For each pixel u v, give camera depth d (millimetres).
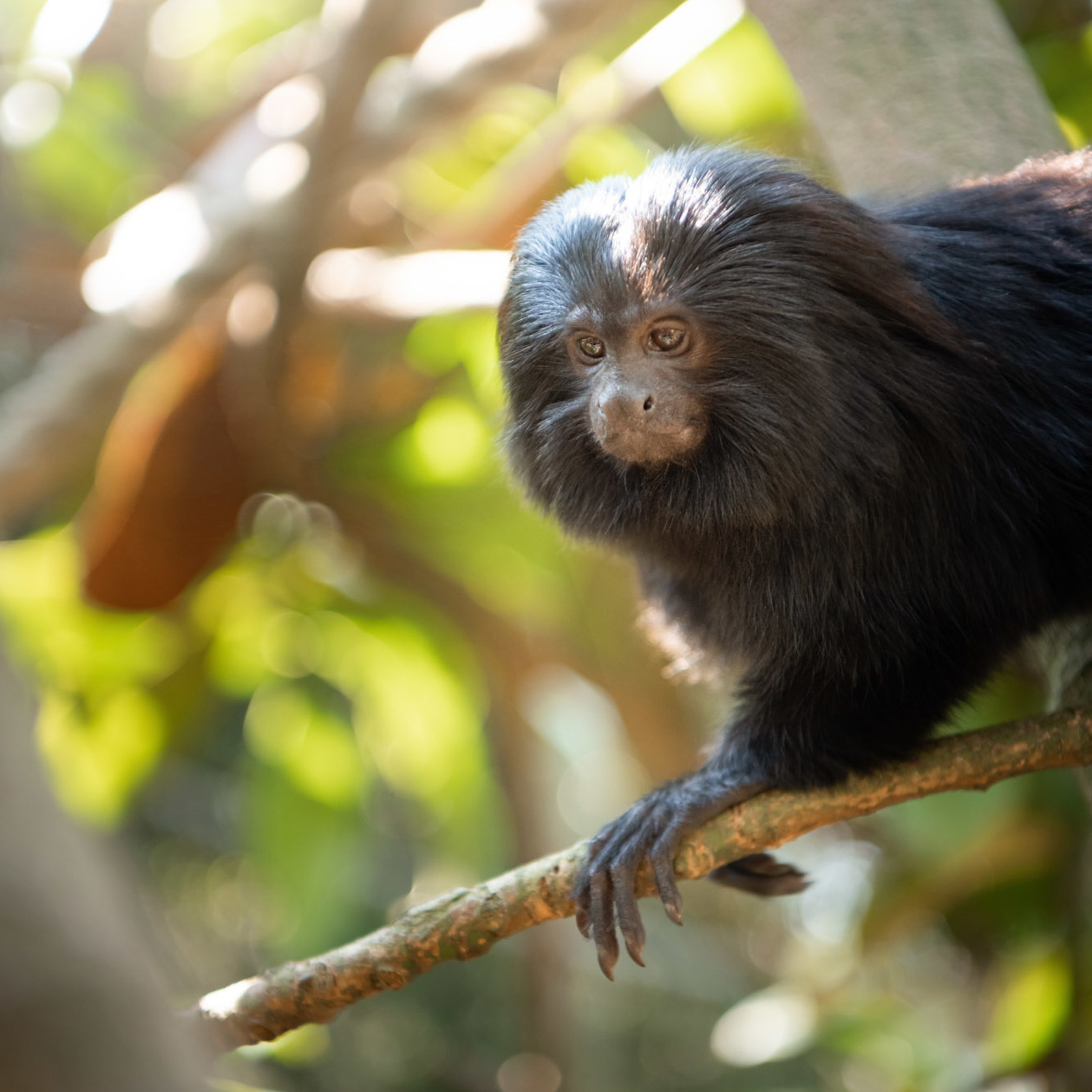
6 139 10844
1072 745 4582
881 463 4758
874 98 6008
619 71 9492
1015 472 4973
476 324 9547
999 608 4988
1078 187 5387
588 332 4984
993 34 6098
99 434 10219
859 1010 10906
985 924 10648
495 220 10062
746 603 5074
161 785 16016
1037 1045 9398
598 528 5293
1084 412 5090
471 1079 16828
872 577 4848
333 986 4371
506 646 11250
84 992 1869
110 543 9953
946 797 9062
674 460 4984
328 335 10391
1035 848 9633
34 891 1853
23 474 9328
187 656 10875
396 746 11820
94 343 9625
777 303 4793
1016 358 4996
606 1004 18672
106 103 11523
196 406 9773
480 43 9258
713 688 6098
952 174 5750
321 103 8719
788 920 16938
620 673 11133
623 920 4633
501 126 11344
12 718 1897
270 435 9930
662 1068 18031
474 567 10641
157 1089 1902
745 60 9258
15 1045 1839
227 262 9328
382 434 10695
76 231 11922
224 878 16672
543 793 13273
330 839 11344
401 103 9414
